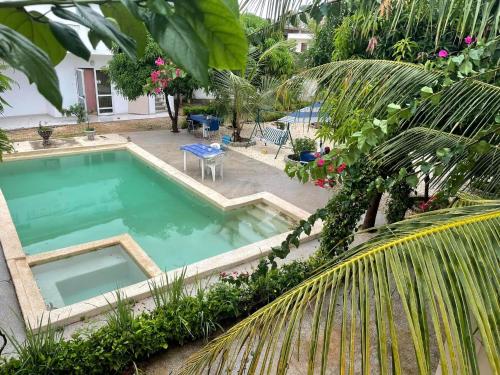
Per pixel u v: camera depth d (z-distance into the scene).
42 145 11.05
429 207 2.85
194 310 3.73
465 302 1.25
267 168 9.87
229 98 11.77
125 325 3.46
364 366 1.19
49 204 8.00
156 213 7.65
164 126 14.73
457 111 2.44
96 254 5.71
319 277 1.58
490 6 2.20
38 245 6.33
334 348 3.59
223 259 5.13
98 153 11.32
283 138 10.96
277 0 2.87
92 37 0.63
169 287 4.17
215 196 7.86
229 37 0.63
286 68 10.98
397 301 4.01
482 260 1.34
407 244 1.45
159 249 6.21
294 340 3.66
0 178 9.25
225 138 11.75
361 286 1.39
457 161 2.38
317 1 2.91
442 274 1.32
